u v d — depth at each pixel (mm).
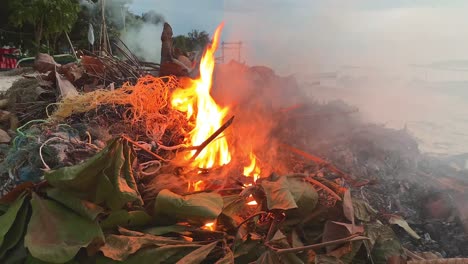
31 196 2377
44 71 4684
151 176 2752
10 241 2264
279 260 2385
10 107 4227
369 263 2613
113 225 2367
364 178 3609
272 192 2604
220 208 2471
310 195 2703
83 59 4516
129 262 2217
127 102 3414
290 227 2684
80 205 2262
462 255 3064
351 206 2707
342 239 2473
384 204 3398
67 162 2684
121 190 2293
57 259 2076
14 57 14312
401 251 2660
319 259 2439
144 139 3186
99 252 2248
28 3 14836
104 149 2314
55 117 3377
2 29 16000
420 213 3488
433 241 3168
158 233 2393
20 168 2732
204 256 2258
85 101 3445
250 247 2439
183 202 2430
